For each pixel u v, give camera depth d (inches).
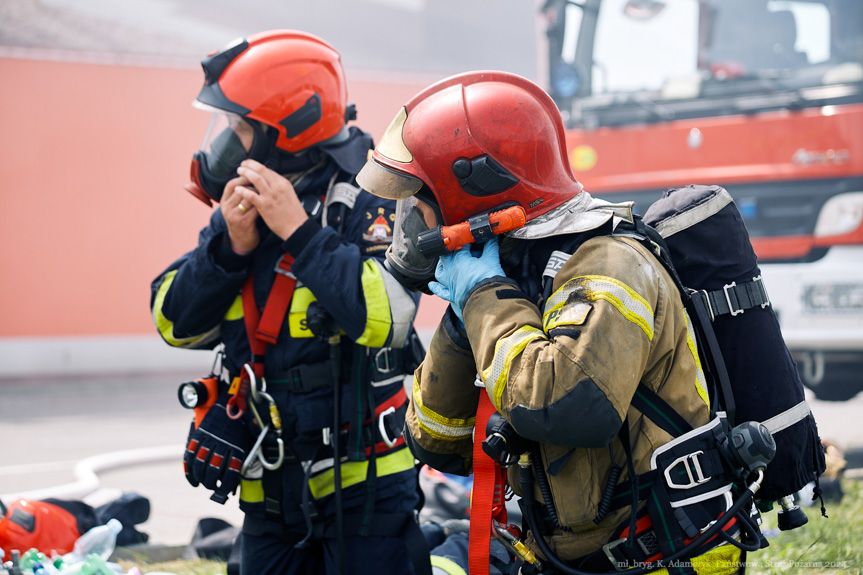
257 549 121.3
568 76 321.7
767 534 190.9
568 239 85.2
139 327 641.6
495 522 88.0
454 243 82.8
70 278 623.8
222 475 116.5
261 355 117.6
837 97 284.5
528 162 84.7
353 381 116.3
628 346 75.4
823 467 96.8
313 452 116.3
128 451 340.2
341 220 119.6
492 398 78.4
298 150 121.0
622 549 80.4
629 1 324.8
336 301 111.0
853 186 277.3
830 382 303.6
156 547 189.3
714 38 317.4
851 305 270.1
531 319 79.0
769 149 289.4
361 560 116.2
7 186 608.7
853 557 167.6
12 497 257.9
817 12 303.9
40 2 612.1
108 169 632.4
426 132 85.8
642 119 312.5
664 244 87.0
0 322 607.8
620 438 79.8
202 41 661.9
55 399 508.1
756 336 90.8
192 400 119.6
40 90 615.2
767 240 288.2
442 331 89.5
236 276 117.6
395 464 119.7
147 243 642.8
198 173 125.0
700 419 81.7
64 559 147.4
